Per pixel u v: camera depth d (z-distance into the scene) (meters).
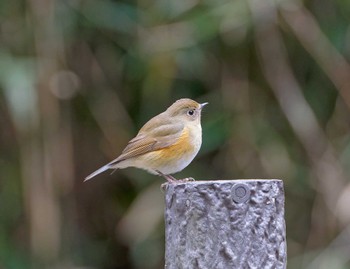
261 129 11.87
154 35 11.16
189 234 4.82
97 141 12.50
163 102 12.16
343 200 11.23
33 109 10.63
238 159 11.90
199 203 4.80
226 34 11.50
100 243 12.98
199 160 12.37
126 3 11.45
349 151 11.48
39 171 11.43
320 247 11.71
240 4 10.79
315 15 11.70
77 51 11.91
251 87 11.95
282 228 4.91
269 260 4.82
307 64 12.05
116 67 11.98
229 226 4.78
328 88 12.04
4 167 12.20
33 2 11.11
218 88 11.99
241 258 4.77
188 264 4.82
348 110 11.82
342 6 11.46
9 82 10.58
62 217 12.18
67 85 11.38
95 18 11.36
